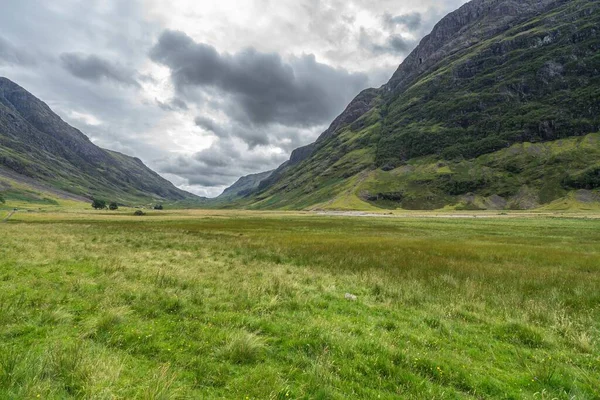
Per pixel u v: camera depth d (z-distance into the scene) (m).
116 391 5.55
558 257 24.66
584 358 8.12
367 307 11.80
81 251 20.97
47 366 6.00
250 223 66.75
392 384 6.55
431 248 29.11
